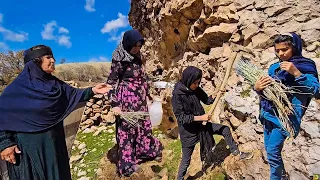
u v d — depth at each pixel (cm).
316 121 368
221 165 441
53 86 351
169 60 862
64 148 375
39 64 343
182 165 430
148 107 530
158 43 880
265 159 380
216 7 611
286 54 296
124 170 502
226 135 416
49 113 343
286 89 305
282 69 292
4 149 327
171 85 649
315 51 481
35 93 337
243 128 443
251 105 448
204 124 425
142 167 512
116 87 484
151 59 973
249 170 385
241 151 423
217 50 625
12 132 336
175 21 730
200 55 697
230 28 594
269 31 533
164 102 665
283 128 303
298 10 521
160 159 533
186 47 761
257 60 514
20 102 333
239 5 589
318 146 346
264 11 555
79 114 691
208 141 425
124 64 482
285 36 292
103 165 588
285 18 528
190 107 417
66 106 366
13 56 2859
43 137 344
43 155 346
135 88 495
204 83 677
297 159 358
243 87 488
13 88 336
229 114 487
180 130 433
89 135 861
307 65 292
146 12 891
